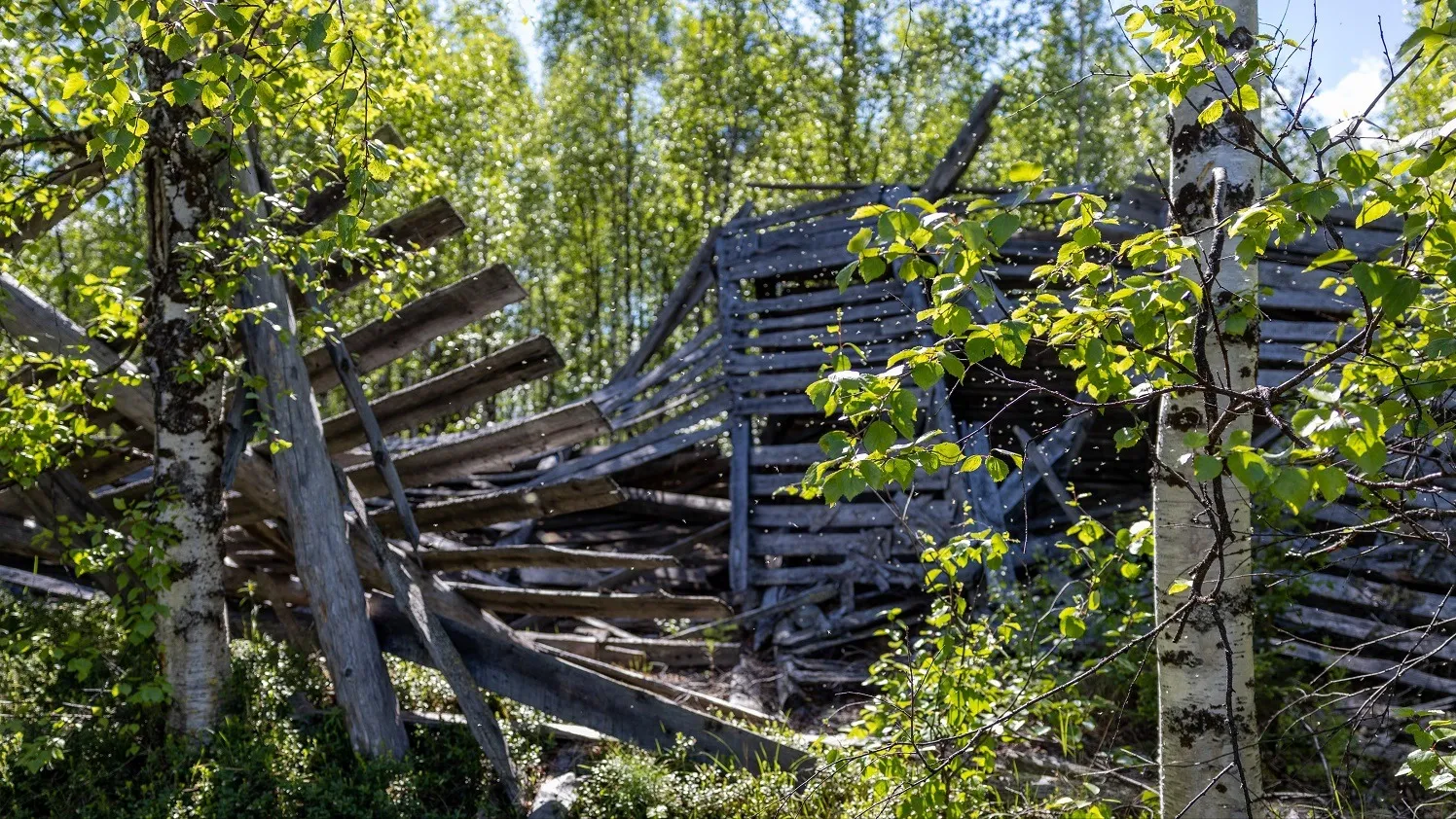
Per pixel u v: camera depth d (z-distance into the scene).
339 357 7.25
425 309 7.30
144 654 6.52
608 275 28.61
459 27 18.92
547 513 7.39
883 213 2.88
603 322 28.48
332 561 6.64
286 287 7.18
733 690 9.21
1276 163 3.09
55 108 5.29
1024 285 11.79
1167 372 3.39
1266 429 9.99
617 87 26.09
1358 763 6.23
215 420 6.48
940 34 20.84
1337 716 6.37
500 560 7.30
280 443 6.27
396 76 6.84
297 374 6.89
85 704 6.27
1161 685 4.46
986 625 5.43
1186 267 4.34
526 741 6.91
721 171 24.94
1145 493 12.83
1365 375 3.27
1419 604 7.77
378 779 5.93
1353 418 2.35
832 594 10.85
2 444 5.52
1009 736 5.01
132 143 4.02
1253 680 4.36
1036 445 11.18
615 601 7.41
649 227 26.33
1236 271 4.27
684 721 6.68
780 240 13.14
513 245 24.17
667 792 5.98
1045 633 7.54
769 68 22.70
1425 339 3.12
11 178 6.02
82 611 7.64
